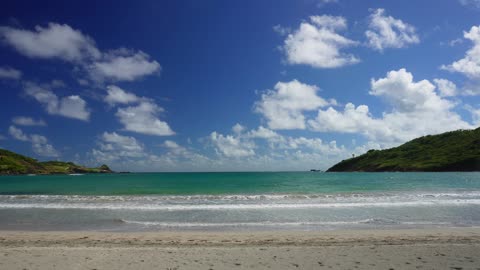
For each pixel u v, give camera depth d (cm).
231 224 1672
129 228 1572
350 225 1638
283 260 943
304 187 4606
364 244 1162
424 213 2011
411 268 852
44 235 1357
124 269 859
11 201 2658
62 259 961
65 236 1330
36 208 2259
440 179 6650
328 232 1425
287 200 2697
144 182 6575
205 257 982
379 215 1938
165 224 1675
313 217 1873
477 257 958
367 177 8556
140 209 2203
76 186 5106
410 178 7356
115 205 2391
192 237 1309
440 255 984
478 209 2178
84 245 1162
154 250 1077
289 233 1404
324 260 940
